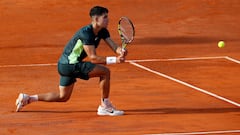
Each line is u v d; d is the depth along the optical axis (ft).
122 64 143.64
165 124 100.22
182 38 177.37
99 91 120.57
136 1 224.74
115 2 225.56
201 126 99.19
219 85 125.08
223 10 213.05
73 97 116.16
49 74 135.64
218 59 149.69
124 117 103.91
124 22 101.55
